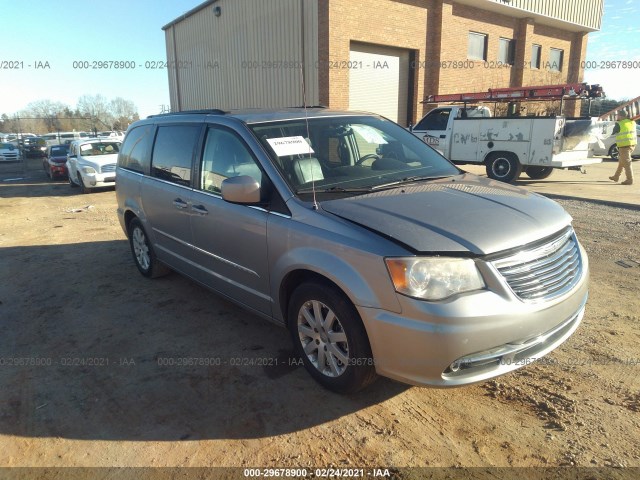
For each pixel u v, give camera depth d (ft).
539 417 9.42
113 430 9.58
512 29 72.23
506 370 8.90
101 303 16.16
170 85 85.71
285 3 55.16
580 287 9.96
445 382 8.48
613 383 10.37
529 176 43.29
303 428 9.43
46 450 9.07
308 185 11.03
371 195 10.64
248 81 63.87
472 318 8.20
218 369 11.68
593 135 38.58
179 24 78.89
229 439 9.20
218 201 12.51
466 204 10.05
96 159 45.29
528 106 56.85
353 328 9.29
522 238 9.02
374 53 57.62
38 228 29.12
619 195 33.14
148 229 16.84
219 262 12.96
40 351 12.98
